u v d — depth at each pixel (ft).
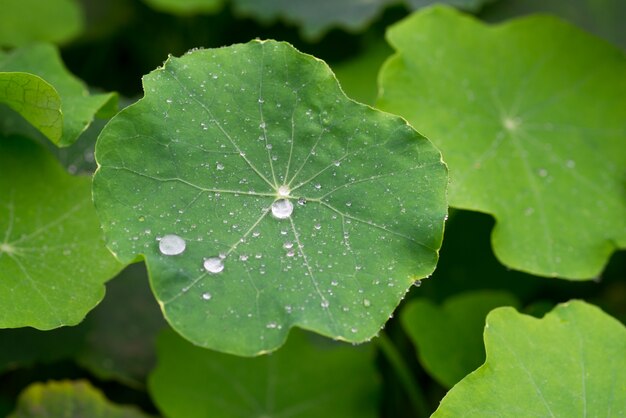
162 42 1.93
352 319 1.40
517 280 1.83
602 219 1.62
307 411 1.66
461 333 1.68
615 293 1.84
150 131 1.44
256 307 1.40
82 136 1.65
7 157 1.54
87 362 1.65
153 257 1.40
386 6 1.86
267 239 1.43
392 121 1.47
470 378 1.44
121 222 1.41
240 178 1.45
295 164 1.47
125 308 1.69
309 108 1.48
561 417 1.44
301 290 1.41
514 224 1.59
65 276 1.49
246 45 1.49
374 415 1.67
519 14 1.88
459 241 1.82
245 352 1.38
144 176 1.43
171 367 1.66
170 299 1.39
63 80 1.59
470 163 1.61
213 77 1.47
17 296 1.47
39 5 1.82
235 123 1.47
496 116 1.67
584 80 1.71
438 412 1.43
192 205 1.43
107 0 1.91
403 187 1.45
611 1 1.91
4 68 1.61
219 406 1.65
